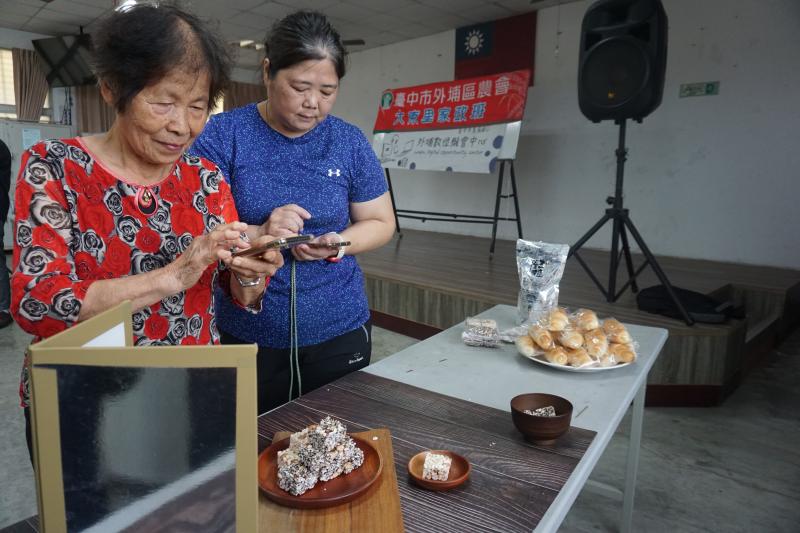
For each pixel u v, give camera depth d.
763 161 4.21
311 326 1.26
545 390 1.05
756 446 2.22
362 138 1.31
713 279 3.74
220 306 1.27
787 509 1.81
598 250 5.11
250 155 1.21
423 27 5.99
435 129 4.98
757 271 4.07
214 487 0.45
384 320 3.66
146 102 0.68
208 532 0.46
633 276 2.98
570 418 0.84
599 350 1.15
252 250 0.80
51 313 0.68
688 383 2.55
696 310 2.64
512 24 5.53
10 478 1.96
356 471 0.72
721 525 1.73
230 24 6.18
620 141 2.81
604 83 2.74
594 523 1.75
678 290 2.90
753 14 4.13
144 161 0.79
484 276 3.68
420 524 0.64
